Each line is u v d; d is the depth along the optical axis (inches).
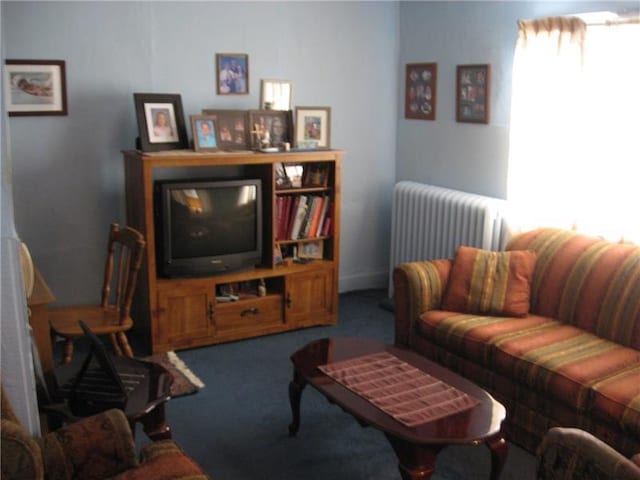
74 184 157.2
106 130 158.2
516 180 152.2
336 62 185.6
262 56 174.4
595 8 137.3
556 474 75.5
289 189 163.5
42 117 151.3
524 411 114.0
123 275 159.8
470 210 159.6
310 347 118.6
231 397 132.2
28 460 69.5
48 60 149.3
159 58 161.3
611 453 69.6
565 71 138.3
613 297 120.3
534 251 138.1
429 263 140.6
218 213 154.3
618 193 132.3
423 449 88.0
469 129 172.6
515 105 150.1
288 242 165.0
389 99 196.4
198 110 168.6
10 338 76.9
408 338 139.4
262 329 163.6
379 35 191.0
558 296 130.1
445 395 99.8
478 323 127.7
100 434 77.8
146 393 96.0
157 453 83.3
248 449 114.0
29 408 79.1
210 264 154.9
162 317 150.6
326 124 169.2
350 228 198.2
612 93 131.0
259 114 162.6
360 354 115.8
